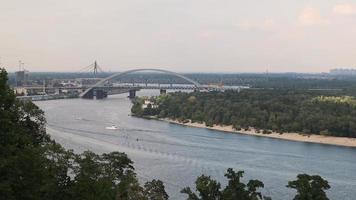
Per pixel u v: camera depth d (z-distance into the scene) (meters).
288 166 123.81
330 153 148.12
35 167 36.84
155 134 173.25
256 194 59.44
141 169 111.31
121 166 49.44
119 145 144.00
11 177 35.28
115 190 41.84
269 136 183.00
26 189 36.00
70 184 40.97
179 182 100.75
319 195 54.47
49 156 43.53
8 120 37.88
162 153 133.50
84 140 149.50
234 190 58.78
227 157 132.50
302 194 54.66
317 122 183.38
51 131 165.12
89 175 40.97
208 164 120.81
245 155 137.12
